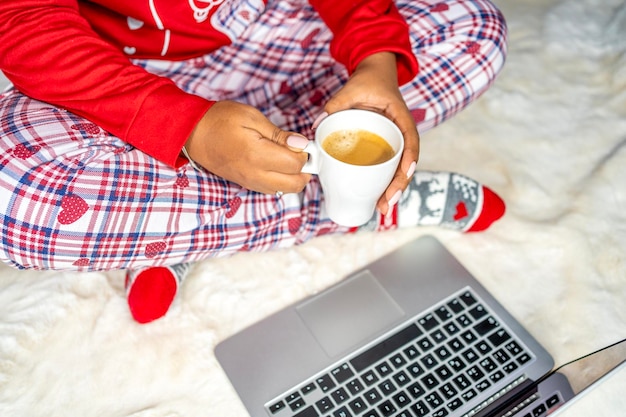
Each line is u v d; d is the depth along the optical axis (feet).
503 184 4.63
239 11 3.63
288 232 3.82
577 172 4.72
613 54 5.58
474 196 4.13
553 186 4.62
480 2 4.09
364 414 3.32
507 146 4.88
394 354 3.55
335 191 2.94
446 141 4.91
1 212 2.93
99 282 3.97
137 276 3.75
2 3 2.83
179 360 3.63
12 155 2.93
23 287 3.90
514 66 5.47
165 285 3.76
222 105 2.95
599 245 4.24
